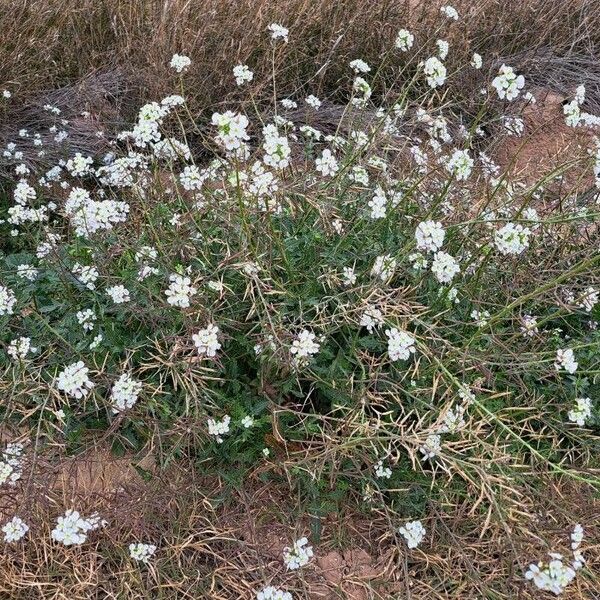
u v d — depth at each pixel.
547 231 2.92
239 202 2.17
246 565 2.18
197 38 4.10
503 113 4.25
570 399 2.48
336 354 2.49
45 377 2.49
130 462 2.42
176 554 2.16
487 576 2.17
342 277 2.46
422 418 2.16
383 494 2.35
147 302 2.42
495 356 2.37
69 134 3.95
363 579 2.21
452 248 2.78
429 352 2.23
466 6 4.79
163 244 2.58
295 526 2.26
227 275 2.43
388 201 2.73
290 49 4.26
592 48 5.08
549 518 2.14
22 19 4.27
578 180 2.81
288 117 4.11
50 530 2.18
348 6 4.55
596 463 2.42
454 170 2.44
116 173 2.93
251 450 2.37
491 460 2.09
